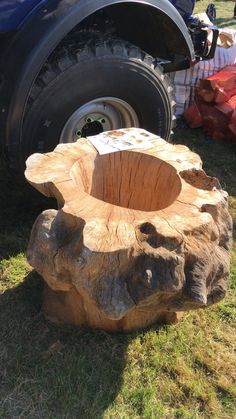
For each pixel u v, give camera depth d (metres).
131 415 1.84
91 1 2.36
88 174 2.17
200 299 1.70
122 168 2.25
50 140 2.54
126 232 1.68
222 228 1.93
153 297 1.69
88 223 1.70
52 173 2.00
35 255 1.80
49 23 2.28
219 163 3.65
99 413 1.83
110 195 2.31
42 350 2.03
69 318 2.14
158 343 2.11
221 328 2.25
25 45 2.29
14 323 2.14
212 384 1.98
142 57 2.65
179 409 1.87
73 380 1.93
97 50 2.45
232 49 4.25
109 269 1.64
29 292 2.31
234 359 2.10
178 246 1.68
